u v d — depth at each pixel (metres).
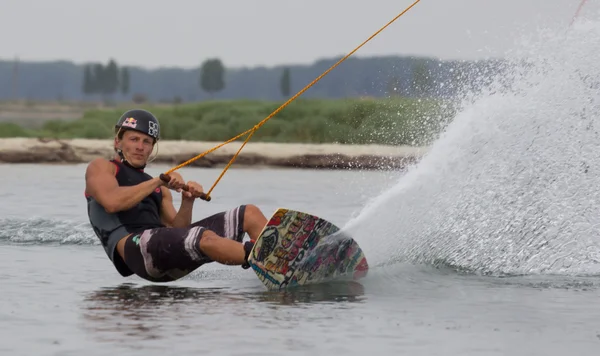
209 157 99.25
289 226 25.56
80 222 40.75
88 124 143.00
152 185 26.53
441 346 18.98
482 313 22.42
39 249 33.59
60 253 32.66
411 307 23.16
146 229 27.00
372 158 99.00
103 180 26.70
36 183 67.38
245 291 25.52
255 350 18.42
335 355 18.14
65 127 143.88
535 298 24.59
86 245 34.84
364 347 18.81
